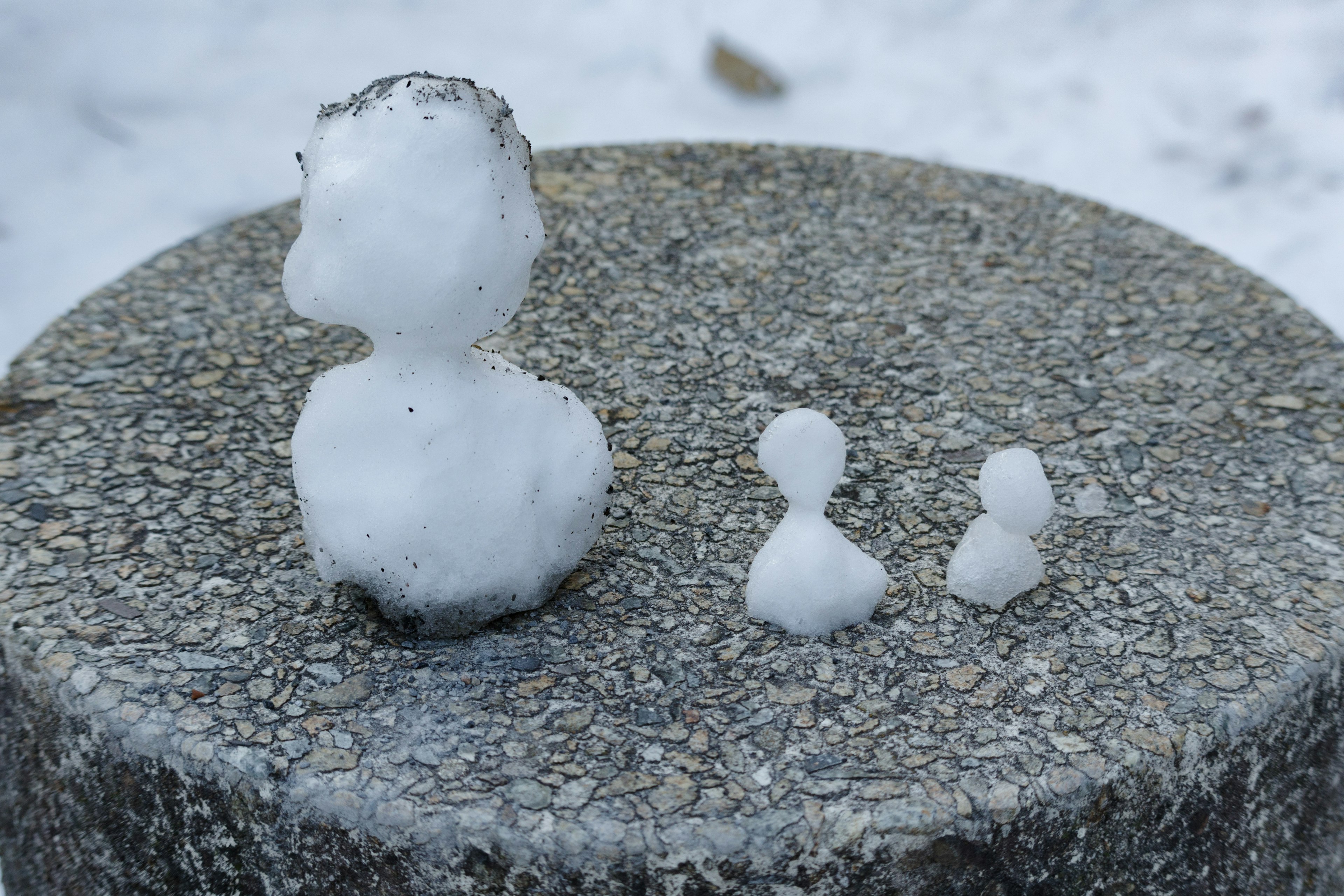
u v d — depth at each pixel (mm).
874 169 876
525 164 613
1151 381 747
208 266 801
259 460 705
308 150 607
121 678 619
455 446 618
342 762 598
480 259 600
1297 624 645
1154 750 604
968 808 588
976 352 760
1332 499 694
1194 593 657
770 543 643
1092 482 701
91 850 629
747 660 631
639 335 764
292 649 632
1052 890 604
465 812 586
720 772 597
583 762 600
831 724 611
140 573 656
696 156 882
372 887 596
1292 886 647
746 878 583
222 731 605
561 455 632
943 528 681
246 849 604
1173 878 618
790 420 631
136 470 696
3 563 656
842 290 792
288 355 753
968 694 621
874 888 590
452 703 615
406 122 595
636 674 625
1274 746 625
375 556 624
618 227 824
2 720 648
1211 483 701
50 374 735
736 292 789
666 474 700
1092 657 634
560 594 653
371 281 598
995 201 854
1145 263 812
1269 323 776
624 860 581
